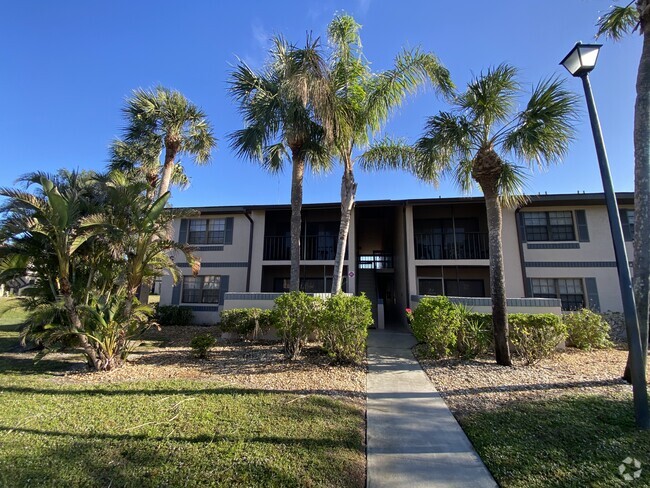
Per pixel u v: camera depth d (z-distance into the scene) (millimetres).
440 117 6844
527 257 12477
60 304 5785
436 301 7508
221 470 2879
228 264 14469
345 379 5777
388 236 19188
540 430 3623
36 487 2623
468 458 3166
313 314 7094
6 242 6004
